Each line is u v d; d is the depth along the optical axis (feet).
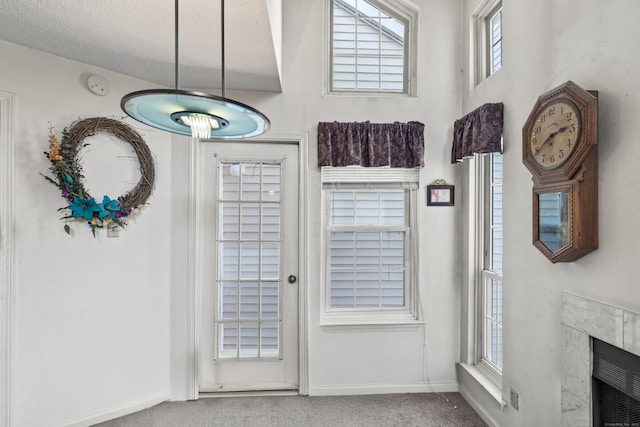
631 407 4.27
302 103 8.62
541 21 5.75
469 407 8.11
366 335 8.72
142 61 7.07
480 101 7.82
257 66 7.22
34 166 6.68
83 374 7.22
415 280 8.87
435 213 8.84
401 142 8.55
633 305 4.09
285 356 8.82
